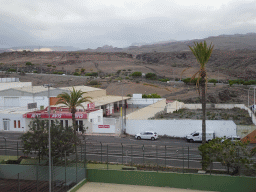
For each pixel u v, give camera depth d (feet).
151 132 141.18
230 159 78.33
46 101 207.41
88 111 166.30
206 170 86.28
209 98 286.05
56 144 84.94
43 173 79.82
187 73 610.65
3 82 269.64
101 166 90.12
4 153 108.78
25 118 165.89
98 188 79.92
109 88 360.69
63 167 80.02
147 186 81.82
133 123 154.61
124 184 83.51
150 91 346.74
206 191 77.51
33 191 72.84
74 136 90.07
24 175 82.07
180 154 106.93
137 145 124.77
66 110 174.40
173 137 146.72
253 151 80.33
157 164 85.81
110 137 146.20
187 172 84.99
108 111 223.10
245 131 135.54
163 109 231.09
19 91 210.38
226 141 82.58
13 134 154.20
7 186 76.69
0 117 169.58
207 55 86.74
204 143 87.97
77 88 245.65
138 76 467.11
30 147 86.58
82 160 93.97
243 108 233.14
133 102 275.80
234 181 76.02
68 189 77.15
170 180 80.74
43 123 90.12
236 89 321.11
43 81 440.45
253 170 78.13
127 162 96.43
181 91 342.23
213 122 139.95
